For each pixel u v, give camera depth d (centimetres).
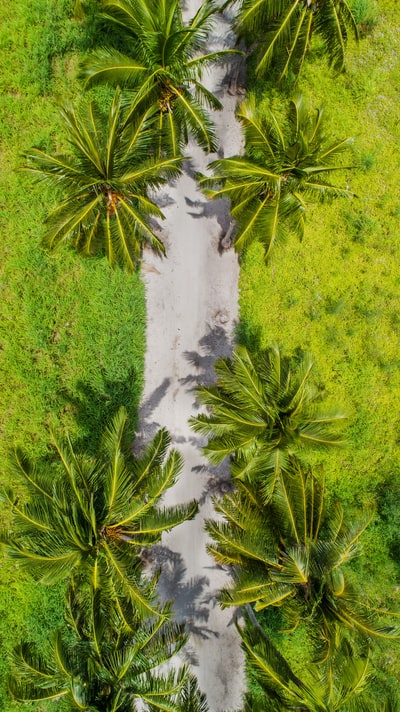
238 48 1162
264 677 912
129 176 862
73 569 839
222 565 1147
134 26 847
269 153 862
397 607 1104
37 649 1056
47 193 1111
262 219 887
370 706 852
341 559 850
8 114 1115
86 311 1118
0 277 1108
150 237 973
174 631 929
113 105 831
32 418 1102
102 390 1107
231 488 1158
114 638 817
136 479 873
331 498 1165
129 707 811
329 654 789
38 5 1107
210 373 1162
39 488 856
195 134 937
